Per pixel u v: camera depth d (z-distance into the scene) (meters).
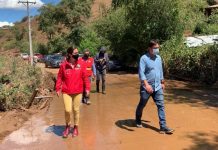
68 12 65.94
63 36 67.94
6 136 8.94
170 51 21.73
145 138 8.40
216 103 12.16
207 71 17.09
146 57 8.58
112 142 8.20
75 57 8.52
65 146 8.02
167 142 8.08
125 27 27.62
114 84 18.98
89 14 66.69
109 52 32.62
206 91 14.77
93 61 14.13
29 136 8.88
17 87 12.23
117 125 9.62
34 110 11.71
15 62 15.52
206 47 18.05
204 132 8.75
